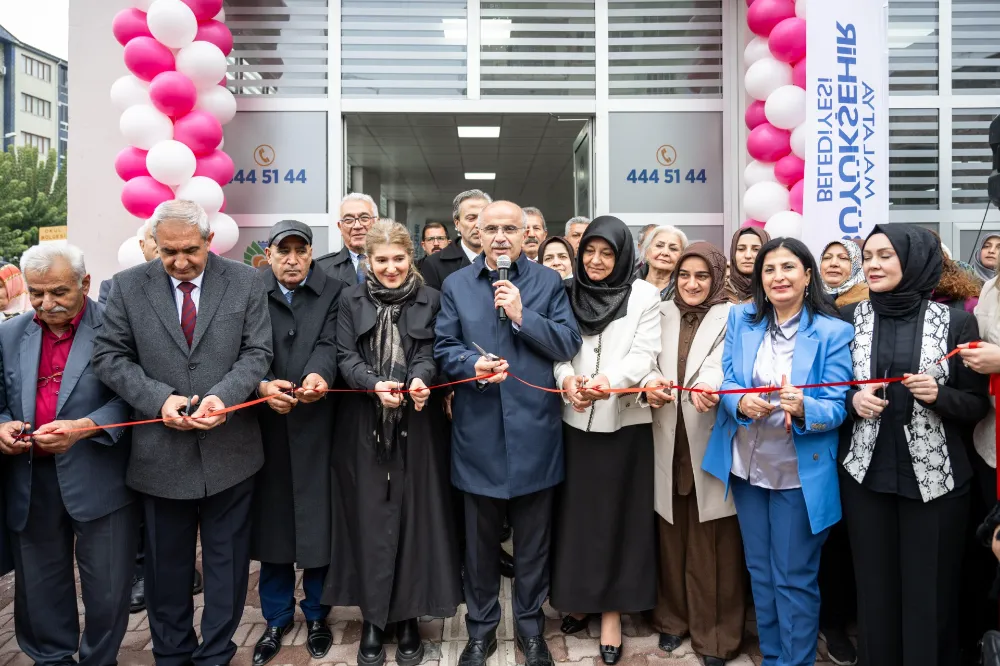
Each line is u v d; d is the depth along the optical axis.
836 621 2.74
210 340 2.42
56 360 2.46
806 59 4.26
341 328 2.72
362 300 2.71
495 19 5.62
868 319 2.32
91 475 2.41
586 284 2.72
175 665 2.54
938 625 2.18
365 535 2.63
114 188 5.22
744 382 2.44
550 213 15.76
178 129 4.38
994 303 2.30
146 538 2.48
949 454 2.17
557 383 2.64
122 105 4.46
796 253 2.36
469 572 2.65
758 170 4.88
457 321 2.64
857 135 4.24
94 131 5.20
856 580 2.34
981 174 5.59
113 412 2.42
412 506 2.66
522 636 2.65
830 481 2.32
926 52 5.55
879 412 2.12
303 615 3.11
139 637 2.97
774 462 2.38
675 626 2.78
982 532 2.09
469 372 2.47
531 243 4.20
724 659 2.63
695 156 5.68
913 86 5.56
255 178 5.53
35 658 2.51
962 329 2.18
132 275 2.44
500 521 2.67
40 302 2.33
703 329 2.69
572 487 2.68
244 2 5.50
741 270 3.32
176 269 2.36
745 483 2.49
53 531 2.46
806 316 2.39
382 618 2.59
